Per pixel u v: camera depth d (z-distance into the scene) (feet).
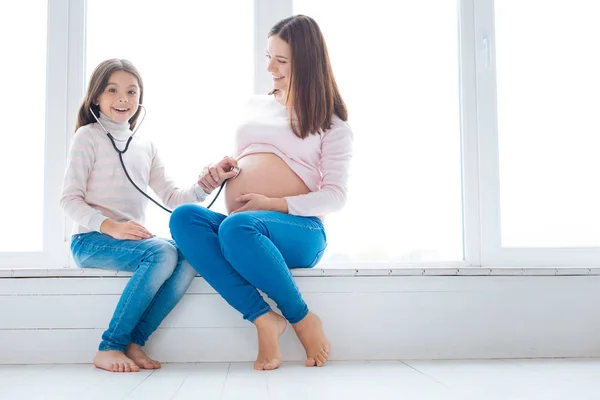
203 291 5.90
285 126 6.30
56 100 7.00
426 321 6.12
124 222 5.99
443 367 5.45
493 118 7.28
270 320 5.36
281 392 4.17
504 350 6.18
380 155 7.37
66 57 7.06
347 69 7.45
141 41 7.25
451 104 7.49
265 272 5.28
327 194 6.00
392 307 6.09
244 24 7.34
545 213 7.47
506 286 6.24
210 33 7.30
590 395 4.09
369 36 7.50
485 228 7.17
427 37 7.55
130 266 5.74
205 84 7.25
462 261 7.18
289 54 6.28
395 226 7.32
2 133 7.11
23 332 5.82
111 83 6.25
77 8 7.10
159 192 6.61
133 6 7.27
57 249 6.90
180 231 5.40
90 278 5.89
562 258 7.18
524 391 4.24
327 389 4.30
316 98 6.19
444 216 7.37
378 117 7.41
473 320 6.18
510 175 7.47
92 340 5.83
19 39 7.19
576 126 7.59
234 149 6.63
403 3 7.55
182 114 7.20
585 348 6.27
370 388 4.34
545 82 7.59
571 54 7.57
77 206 5.89
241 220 5.31
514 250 7.16
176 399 3.93
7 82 7.14
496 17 7.55
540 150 7.52
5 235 7.04
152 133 7.15
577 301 6.31
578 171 7.54
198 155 7.18
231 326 5.90
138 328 5.67
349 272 6.04
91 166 6.18
